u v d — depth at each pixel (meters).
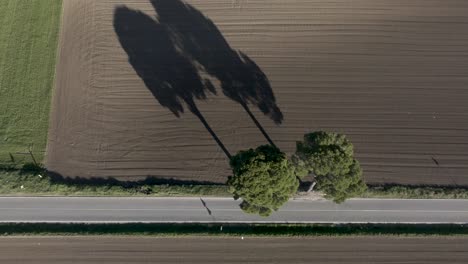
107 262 38.47
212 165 41.91
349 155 33.50
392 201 40.88
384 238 39.41
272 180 32.03
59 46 46.59
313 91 44.88
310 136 35.00
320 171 33.22
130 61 46.12
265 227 39.66
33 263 38.47
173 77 45.47
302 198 40.72
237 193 33.25
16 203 40.31
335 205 40.59
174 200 40.62
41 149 42.31
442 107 44.56
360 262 38.72
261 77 45.41
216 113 43.88
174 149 42.50
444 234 39.41
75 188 40.47
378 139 43.12
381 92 44.97
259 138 42.94
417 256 38.97
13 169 41.38
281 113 43.91
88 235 39.06
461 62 46.50
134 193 40.41
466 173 42.09
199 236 39.19
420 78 45.69
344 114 44.00
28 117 43.56
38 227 39.34
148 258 38.66
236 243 39.19
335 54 46.56
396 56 46.53
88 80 45.12
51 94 44.47
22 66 45.66
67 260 38.56
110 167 41.78
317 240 39.31
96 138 42.84
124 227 39.47
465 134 43.59
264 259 38.75
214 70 45.75
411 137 43.31
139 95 44.62
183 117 43.72
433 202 40.88
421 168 42.22
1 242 39.06
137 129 43.25
